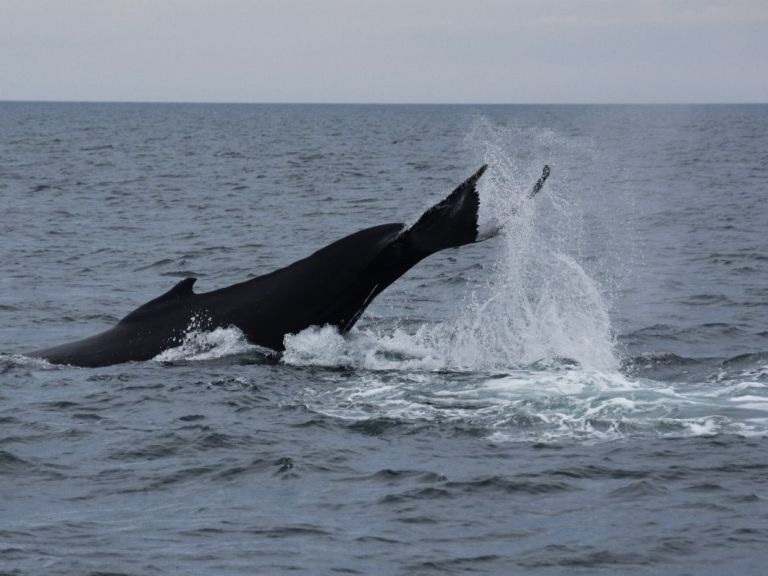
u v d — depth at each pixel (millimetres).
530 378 43156
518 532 29391
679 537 28859
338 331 45094
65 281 73000
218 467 34188
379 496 31859
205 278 76312
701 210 117062
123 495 32125
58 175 173500
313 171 186875
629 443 35719
